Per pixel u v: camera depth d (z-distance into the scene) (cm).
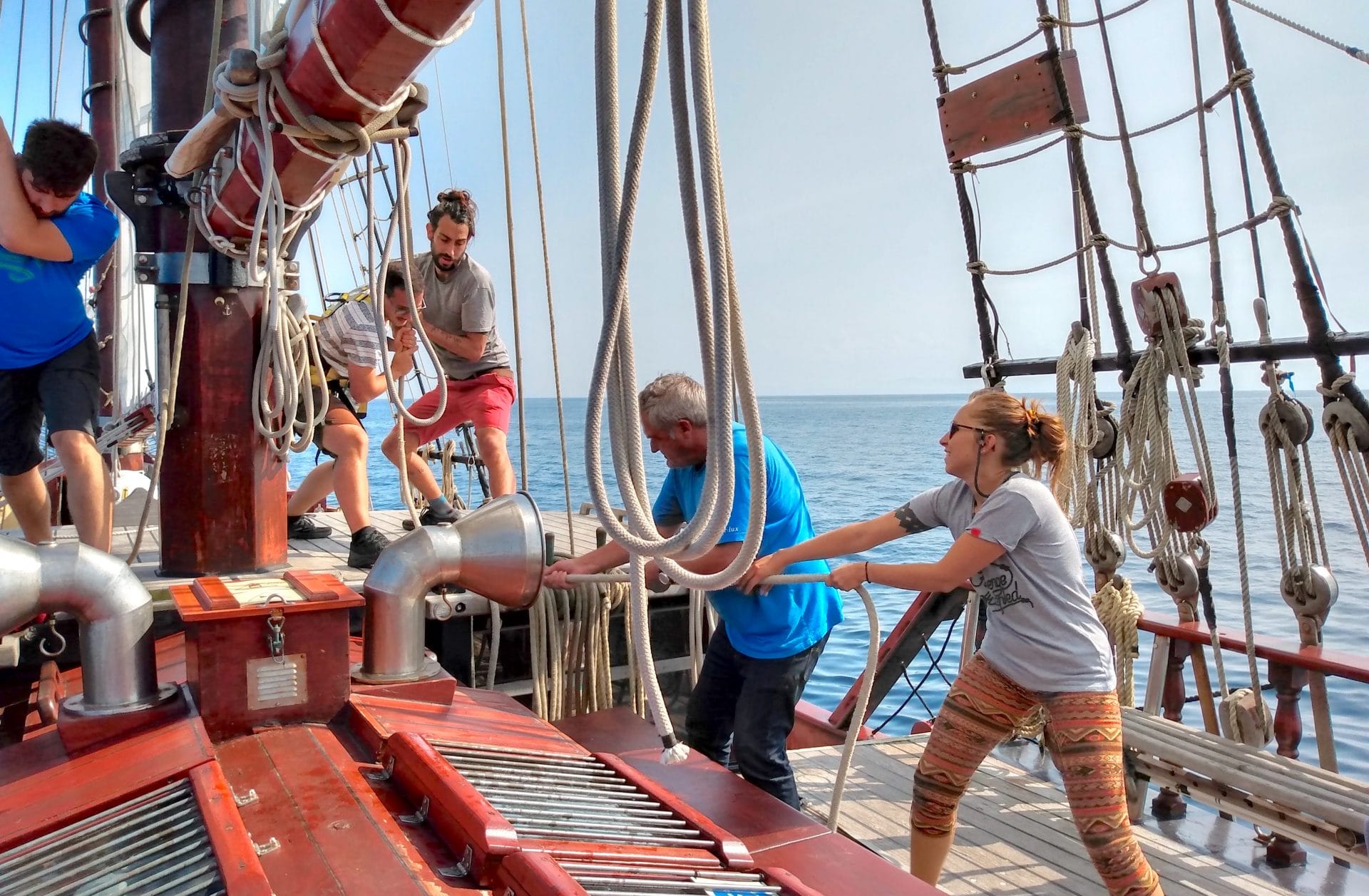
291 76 230
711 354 165
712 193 157
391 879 179
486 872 187
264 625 260
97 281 904
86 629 265
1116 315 433
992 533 275
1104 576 444
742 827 259
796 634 320
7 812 226
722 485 164
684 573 186
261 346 388
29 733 298
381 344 300
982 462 288
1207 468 393
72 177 342
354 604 269
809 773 442
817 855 242
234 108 245
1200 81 391
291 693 263
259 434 394
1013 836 370
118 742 255
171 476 385
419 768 220
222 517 388
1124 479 424
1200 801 362
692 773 297
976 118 473
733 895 196
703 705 354
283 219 262
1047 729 299
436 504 502
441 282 471
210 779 216
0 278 351
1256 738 373
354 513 429
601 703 398
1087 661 276
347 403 455
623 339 172
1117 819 268
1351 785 320
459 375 491
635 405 173
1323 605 368
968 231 495
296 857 187
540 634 382
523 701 407
